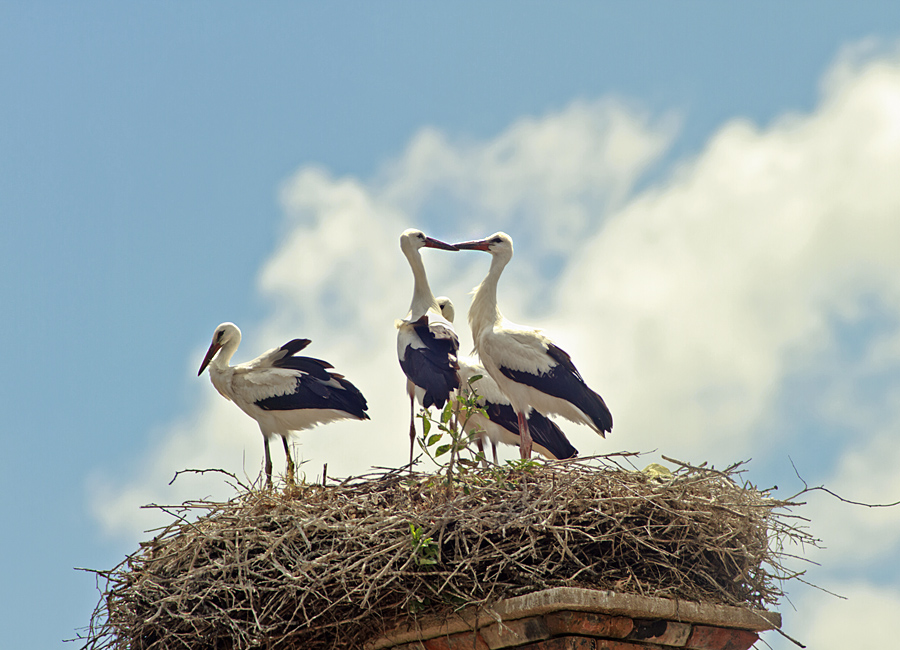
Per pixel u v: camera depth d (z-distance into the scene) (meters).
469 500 11.84
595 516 11.21
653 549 11.30
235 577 11.98
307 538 11.86
